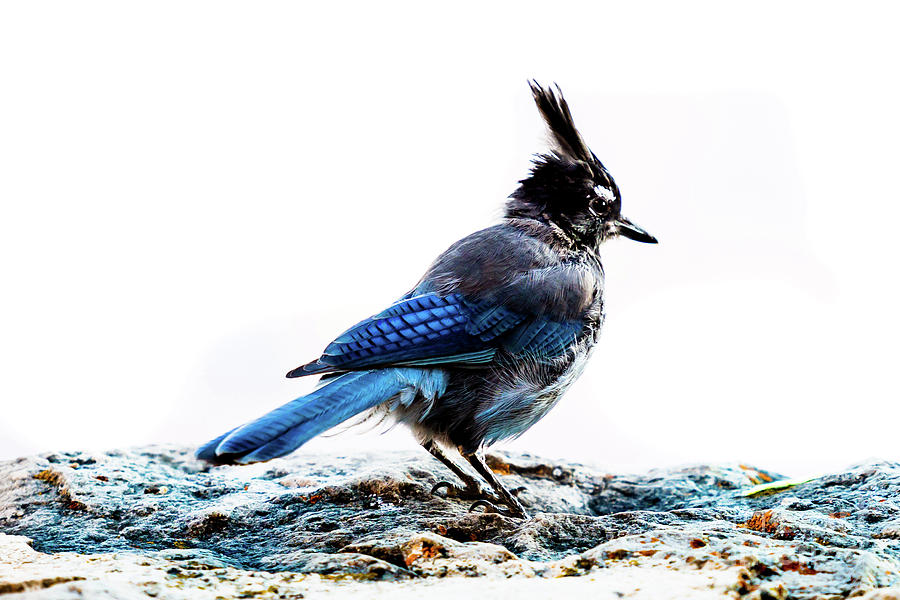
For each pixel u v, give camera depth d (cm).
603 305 1034
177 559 674
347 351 836
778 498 859
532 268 965
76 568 618
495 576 609
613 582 566
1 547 696
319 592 573
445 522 756
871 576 569
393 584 592
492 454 1023
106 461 983
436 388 884
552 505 926
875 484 841
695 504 908
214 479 949
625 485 994
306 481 930
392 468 914
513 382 923
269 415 739
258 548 740
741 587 551
